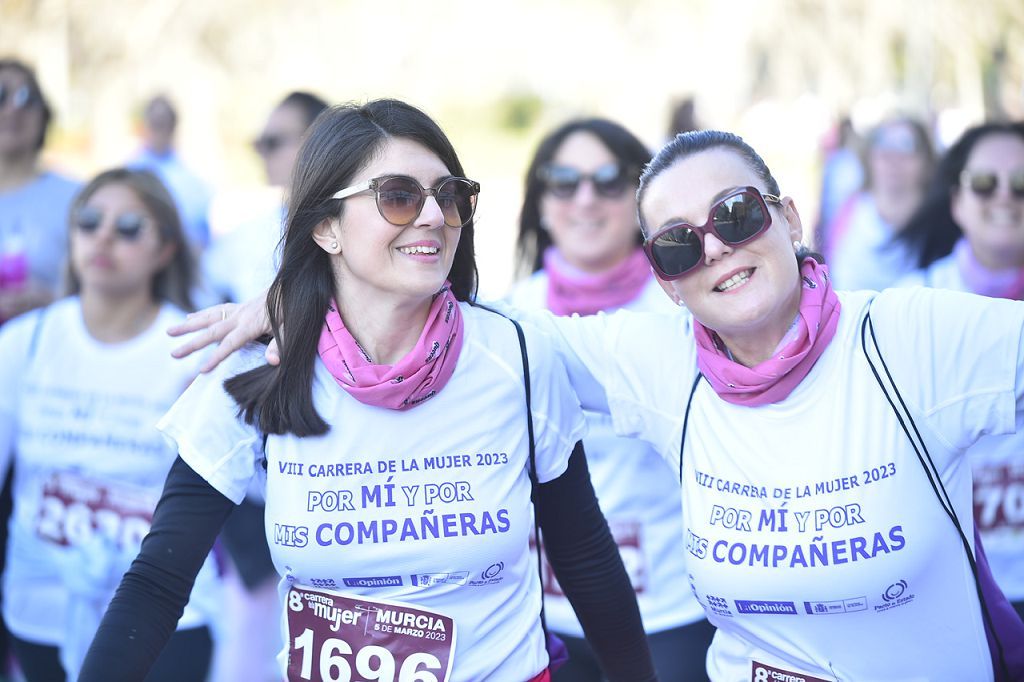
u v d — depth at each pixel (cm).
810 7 2862
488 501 250
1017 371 241
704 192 247
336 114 254
